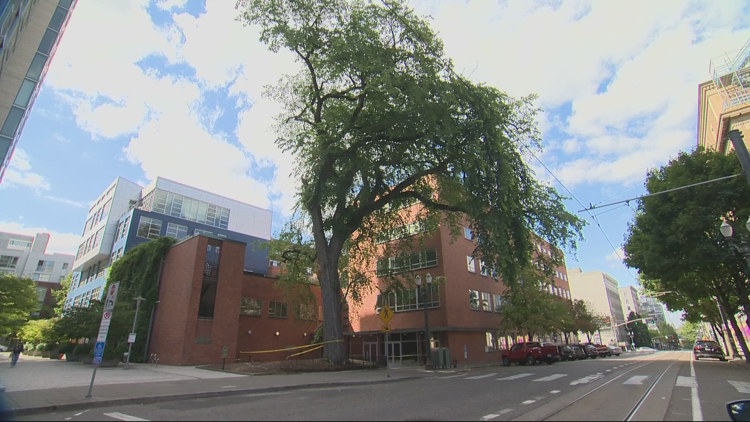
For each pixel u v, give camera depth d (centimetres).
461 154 2206
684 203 2072
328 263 2359
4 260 8969
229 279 2806
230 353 2684
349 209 2569
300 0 2084
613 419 743
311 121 2572
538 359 2973
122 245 4912
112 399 966
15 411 822
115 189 5566
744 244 1358
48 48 3062
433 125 1977
